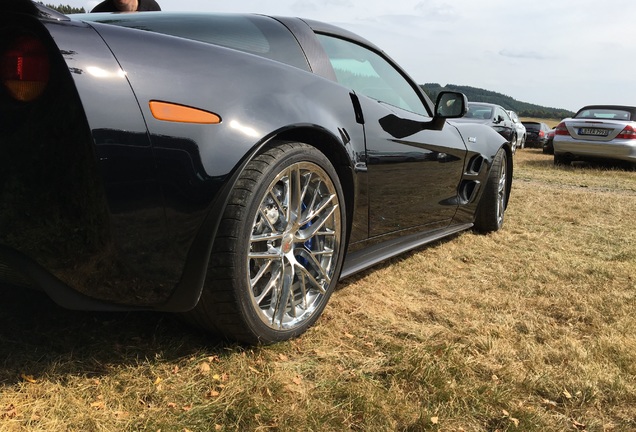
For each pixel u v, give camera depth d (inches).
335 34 96.3
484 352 75.1
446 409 59.4
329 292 79.9
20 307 74.9
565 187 296.8
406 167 99.6
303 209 75.3
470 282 109.0
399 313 88.5
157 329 72.3
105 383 59.0
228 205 62.1
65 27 52.2
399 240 108.2
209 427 52.8
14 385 56.5
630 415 61.5
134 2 142.3
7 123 51.7
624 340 81.2
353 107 85.0
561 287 107.4
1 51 51.2
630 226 181.8
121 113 52.4
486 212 154.7
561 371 70.4
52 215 51.6
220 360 65.6
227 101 61.9
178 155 55.9
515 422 57.4
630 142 392.2
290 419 55.0
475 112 478.9
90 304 55.9
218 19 82.0
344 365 68.1
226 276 62.2
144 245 55.1
